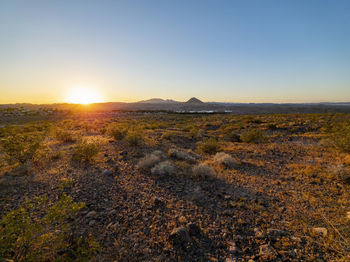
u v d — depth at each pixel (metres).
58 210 2.99
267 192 5.59
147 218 4.16
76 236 3.49
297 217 4.21
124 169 7.55
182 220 4.09
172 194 5.41
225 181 6.50
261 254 3.12
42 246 2.70
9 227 2.60
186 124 34.00
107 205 4.71
